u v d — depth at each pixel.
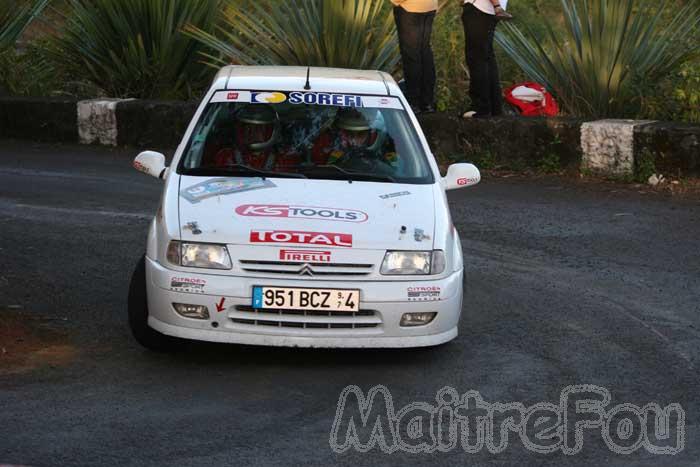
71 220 17.75
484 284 14.90
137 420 9.72
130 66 26.59
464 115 22.95
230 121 12.77
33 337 12.01
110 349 11.73
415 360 11.74
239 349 11.91
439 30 26.58
